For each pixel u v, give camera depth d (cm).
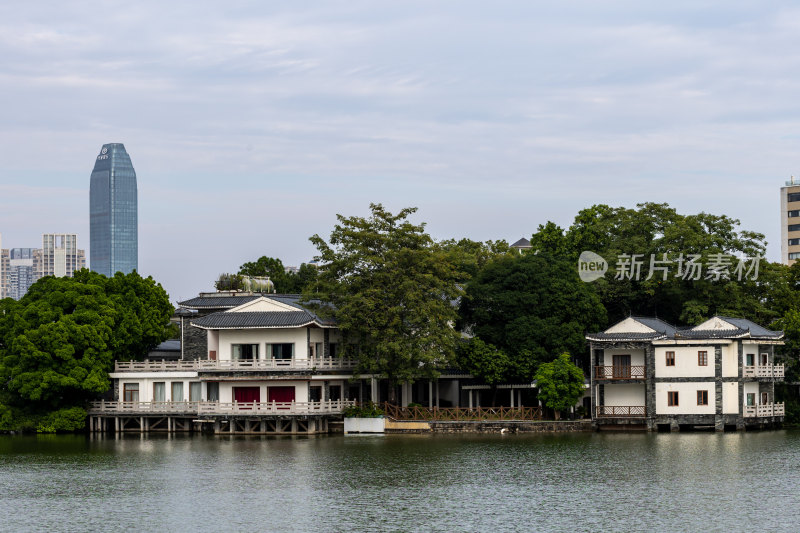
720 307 12825
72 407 12206
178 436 11638
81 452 10238
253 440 10988
